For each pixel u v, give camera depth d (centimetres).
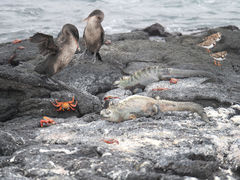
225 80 1566
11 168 736
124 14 3866
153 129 962
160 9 4150
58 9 3997
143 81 1498
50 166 745
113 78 1620
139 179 673
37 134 979
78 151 832
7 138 881
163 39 2661
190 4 4397
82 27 3297
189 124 1023
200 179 725
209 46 1978
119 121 1099
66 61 1254
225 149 853
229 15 3894
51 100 1231
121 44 2094
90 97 1331
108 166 731
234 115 1147
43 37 1118
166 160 737
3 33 3009
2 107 1168
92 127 1021
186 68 1667
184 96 1287
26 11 3819
